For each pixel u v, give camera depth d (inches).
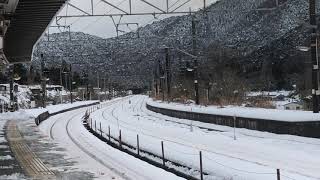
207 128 1371.8
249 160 701.9
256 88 2920.8
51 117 2375.7
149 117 2169.0
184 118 1796.3
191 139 1058.7
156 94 4276.6
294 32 3107.8
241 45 3154.5
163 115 2196.1
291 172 586.9
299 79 2586.1
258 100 1872.5
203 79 2721.5
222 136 1080.8
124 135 1213.7
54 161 608.4
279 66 3230.8
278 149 807.1
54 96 4564.5
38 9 832.9
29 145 791.1
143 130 1398.9
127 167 619.8
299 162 666.8
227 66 2792.8
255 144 895.7
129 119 2042.3
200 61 2726.4
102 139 1275.8
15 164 584.1
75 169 547.8
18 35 1221.1
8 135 987.3
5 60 1710.1
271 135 1029.2
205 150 842.2
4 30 840.3
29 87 4507.9
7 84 4173.2
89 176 499.5
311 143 866.1
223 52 2768.2
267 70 3221.0
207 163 667.4
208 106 1908.2
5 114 1854.1
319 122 912.9
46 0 762.8
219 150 839.7
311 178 542.0
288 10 3139.8
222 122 1357.0
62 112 2930.6
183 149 851.4
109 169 573.3
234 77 2252.7
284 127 1011.3
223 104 1951.3
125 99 6156.5
